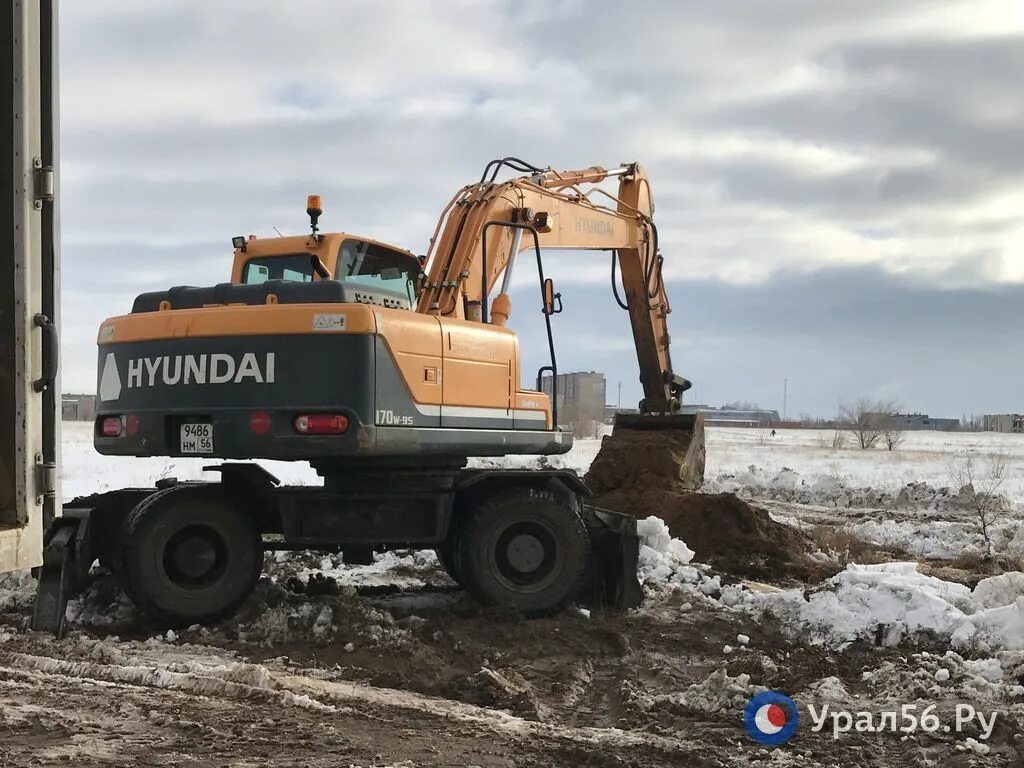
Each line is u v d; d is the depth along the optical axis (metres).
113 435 7.73
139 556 7.27
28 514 4.87
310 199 8.81
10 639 6.69
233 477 7.84
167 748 4.69
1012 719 5.39
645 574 9.43
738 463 32.56
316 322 7.20
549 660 6.96
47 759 4.46
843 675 6.51
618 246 12.81
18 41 4.80
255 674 5.86
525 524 8.12
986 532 13.45
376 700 5.71
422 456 8.12
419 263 9.64
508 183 9.89
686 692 5.94
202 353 7.36
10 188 4.84
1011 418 119.81
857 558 11.84
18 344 4.86
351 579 9.85
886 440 51.38
